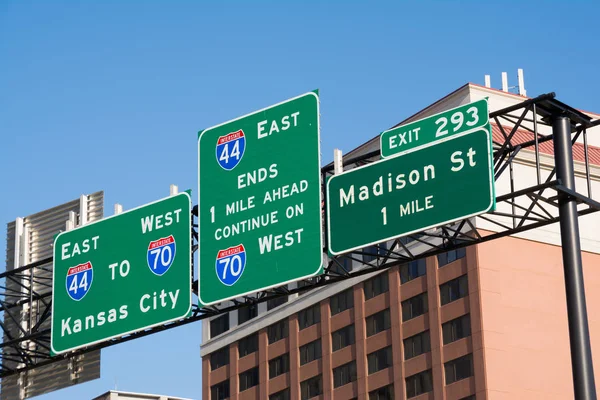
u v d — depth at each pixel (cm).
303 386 9644
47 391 3934
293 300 9988
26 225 4062
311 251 3102
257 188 3241
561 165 2981
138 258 3469
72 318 3578
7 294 4028
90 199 3822
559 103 3008
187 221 3388
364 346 9181
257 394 10050
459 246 3025
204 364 10750
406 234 2964
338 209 3097
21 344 4047
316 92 3198
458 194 2903
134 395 11862
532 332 8419
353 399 9144
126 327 3441
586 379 2789
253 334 10319
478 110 3014
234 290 3209
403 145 3112
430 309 8725
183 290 3341
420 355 8719
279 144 3231
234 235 3250
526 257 8562
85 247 3609
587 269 8719
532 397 8262
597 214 8881
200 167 3359
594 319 8638
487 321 8344
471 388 8300
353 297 9406
